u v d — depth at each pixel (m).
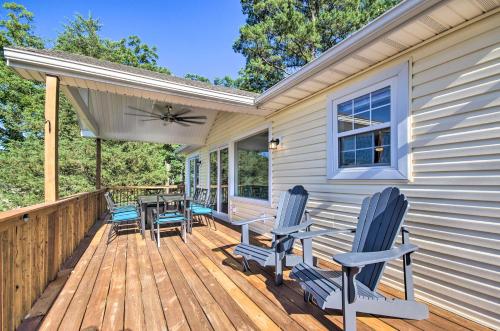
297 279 2.03
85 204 4.82
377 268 1.88
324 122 3.36
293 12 11.80
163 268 3.04
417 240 2.27
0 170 10.25
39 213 2.21
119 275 2.83
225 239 4.44
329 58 2.56
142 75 3.17
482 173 1.86
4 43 13.01
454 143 2.02
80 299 2.28
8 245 1.74
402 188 2.40
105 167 12.09
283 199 3.21
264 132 4.91
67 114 12.04
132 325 1.88
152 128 7.27
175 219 4.29
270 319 1.94
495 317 1.78
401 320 1.92
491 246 1.81
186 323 1.90
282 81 3.29
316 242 3.46
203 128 7.77
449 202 2.05
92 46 14.96
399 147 2.41
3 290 1.68
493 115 1.81
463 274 1.96
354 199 2.92
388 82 2.54
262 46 12.60
